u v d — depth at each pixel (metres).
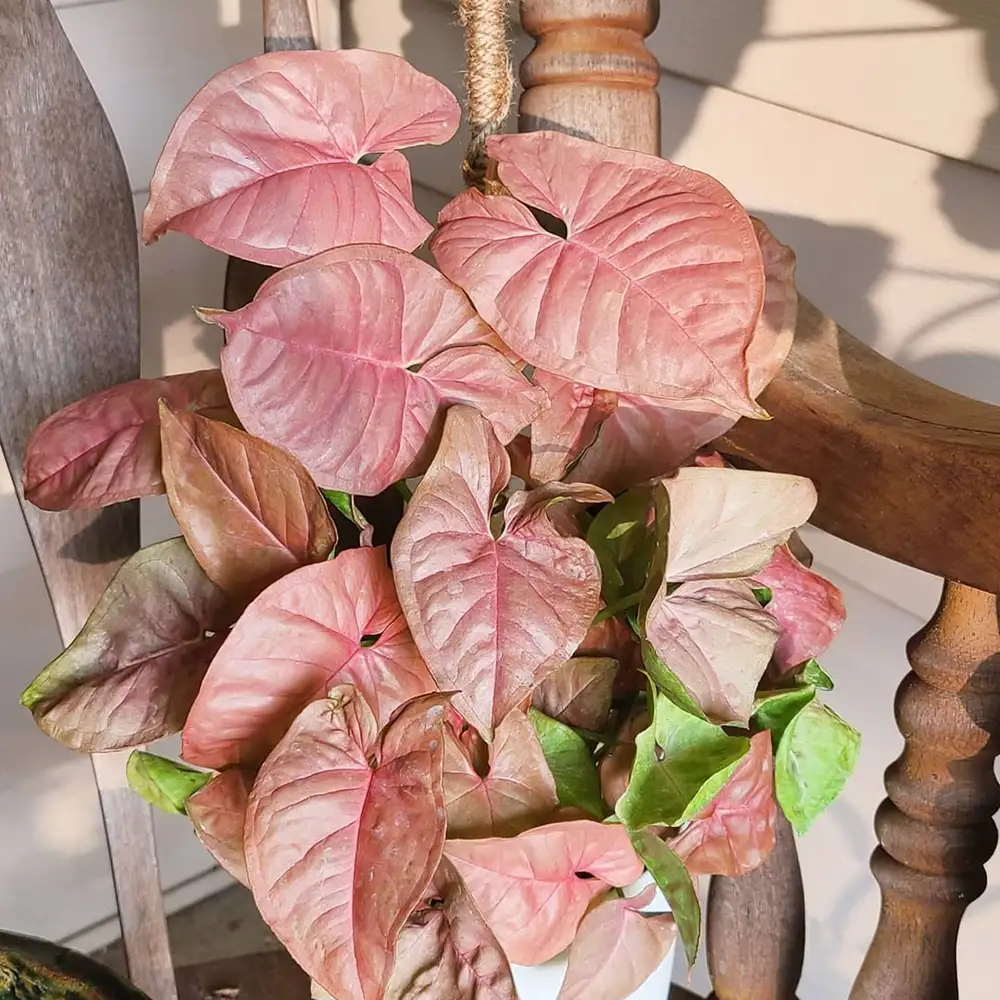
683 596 0.44
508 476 0.41
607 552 0.46
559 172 0.42
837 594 0.49
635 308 0.41
